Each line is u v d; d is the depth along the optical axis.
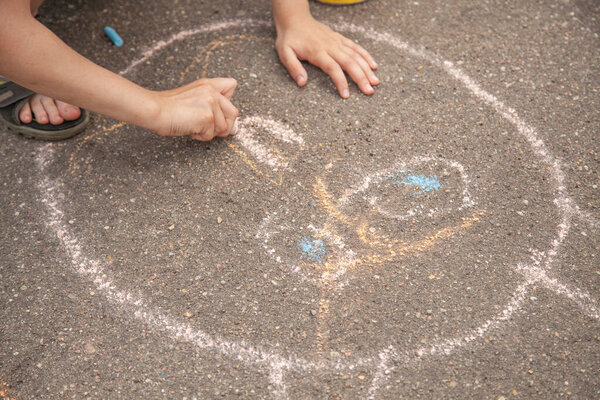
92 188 0.90
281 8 1.00
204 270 0.85
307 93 0.98
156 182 0.91
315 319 0.83
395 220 0.88
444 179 0.91
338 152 0.93
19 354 0.81
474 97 0.98
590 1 1.08
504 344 0.82
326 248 0.87
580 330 0.82
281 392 0.79
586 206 0.90
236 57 1.01
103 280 0.85
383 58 1.01
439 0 1.08
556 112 0.97
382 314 0.83
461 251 0.87
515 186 0.91
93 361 0.81
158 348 0.81
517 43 1.04
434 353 0.81
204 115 0.88
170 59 1.01
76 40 1.02
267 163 0.92
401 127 0.95
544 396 0.79
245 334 0.82
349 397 0.79
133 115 0.84
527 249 0.87
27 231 0.87
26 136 0.93
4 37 0.75
